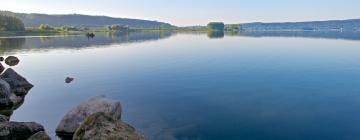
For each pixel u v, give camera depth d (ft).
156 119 79.77
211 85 118.52
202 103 93.81
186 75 140.15
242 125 75.31
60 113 85.87
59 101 98.94
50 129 72.13
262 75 137.69
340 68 154.51
